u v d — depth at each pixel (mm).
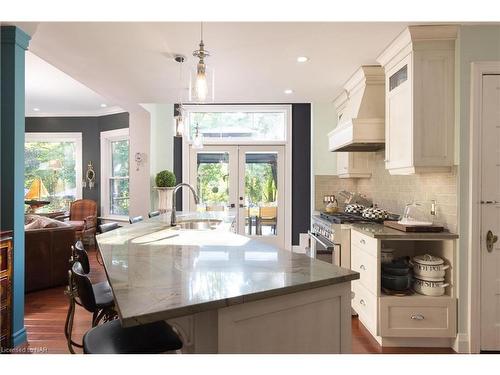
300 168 6156
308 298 1365
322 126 5441
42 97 5824
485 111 2574
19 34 2494
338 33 2672
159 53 3066
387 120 3145
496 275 2586
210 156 6242
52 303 3559
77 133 7004
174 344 1352
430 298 2637
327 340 1408
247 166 6219
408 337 2668
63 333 2840
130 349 1307
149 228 2898
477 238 2580
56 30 2615
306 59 3201
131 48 2955
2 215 2502
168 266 1562
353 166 4410
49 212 6734
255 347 1270
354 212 4395
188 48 2955
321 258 3402
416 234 2645
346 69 3469
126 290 1228
